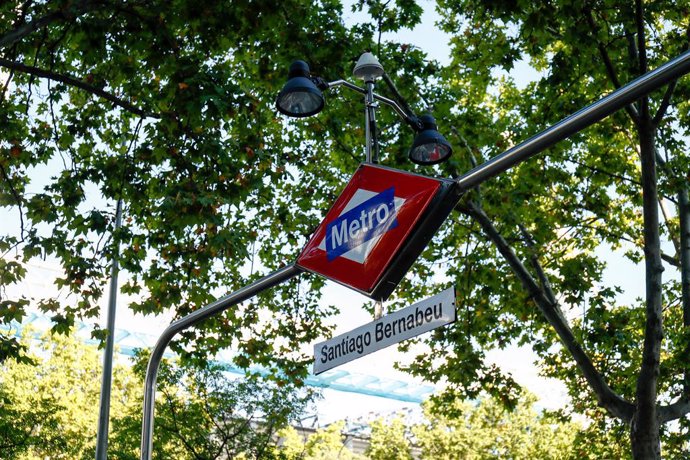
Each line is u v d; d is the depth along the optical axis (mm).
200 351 17188
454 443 41938
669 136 17484
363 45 14914
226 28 12406
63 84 14125
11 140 13766
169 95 12539
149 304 15156
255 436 23625
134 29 12195
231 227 14727
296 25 13477
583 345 16984
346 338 6406
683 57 4254
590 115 4645
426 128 7691
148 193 14750
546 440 39406
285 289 19188
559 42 18938
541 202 19266
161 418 22531
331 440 35750
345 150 17438
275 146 17656
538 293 15594
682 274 16812
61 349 35312
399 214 5738
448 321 5527
